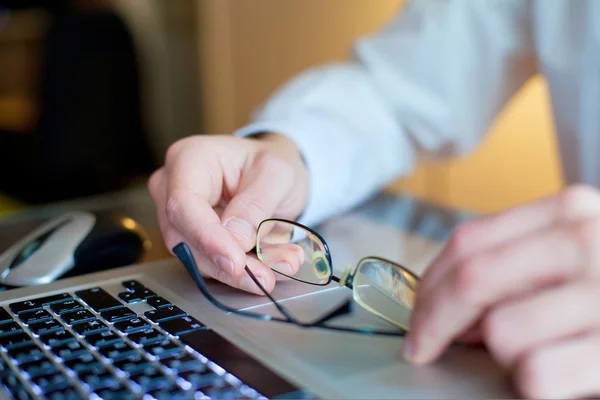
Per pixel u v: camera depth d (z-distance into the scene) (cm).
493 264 32
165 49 256
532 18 83
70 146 205
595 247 31
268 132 71
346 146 76
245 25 201
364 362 37
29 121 225
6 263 56
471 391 34
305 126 74
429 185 149
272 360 37
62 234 59
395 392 34
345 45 163
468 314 33
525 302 31
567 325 31
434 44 88
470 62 89
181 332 41
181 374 35
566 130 82
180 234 51
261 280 47
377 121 85
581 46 77
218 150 57
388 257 62
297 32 179
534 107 127
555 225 33
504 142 134
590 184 80
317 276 48
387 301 42
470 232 34
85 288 50
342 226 74
